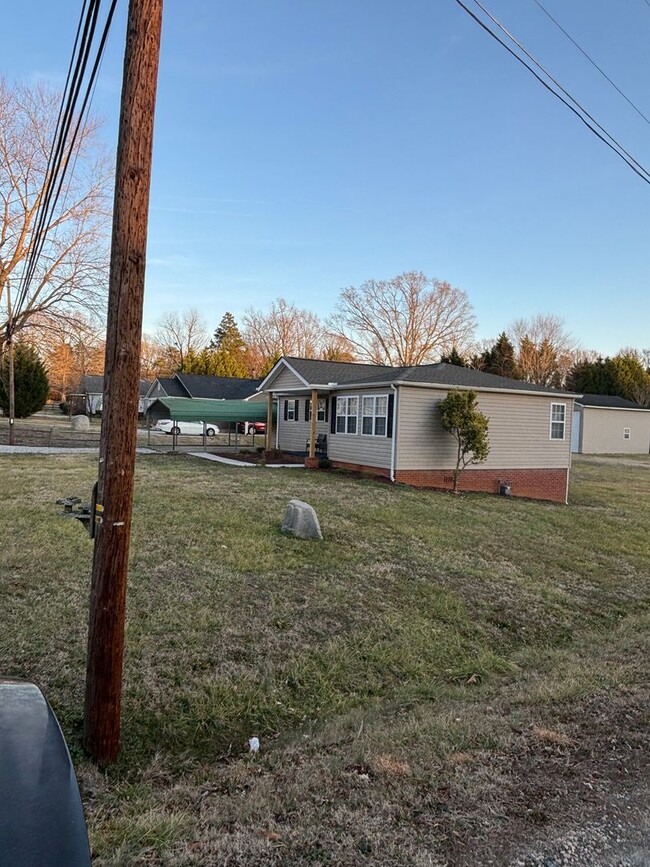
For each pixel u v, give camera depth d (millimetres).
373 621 5785
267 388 21312
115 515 3266
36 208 22375
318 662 4840
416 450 15359
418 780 2779
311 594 6281
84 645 4633
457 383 15805
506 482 16531
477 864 2166
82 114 5613
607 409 35031
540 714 3639
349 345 47906
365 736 3453
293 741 3613
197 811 2688
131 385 3258
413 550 8445
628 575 8508
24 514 8742
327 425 18891
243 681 4395
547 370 51562
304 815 2494
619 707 3723
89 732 3303
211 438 31250
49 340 26766
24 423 32031
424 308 45812
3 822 1591
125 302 3189
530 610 6641
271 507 10492
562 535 10664
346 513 10523
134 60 3092
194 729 3781
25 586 5762
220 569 6750
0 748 1892
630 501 16297
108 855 2242
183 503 10328
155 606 5539
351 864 2156
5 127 23953
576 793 2680
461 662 5176
